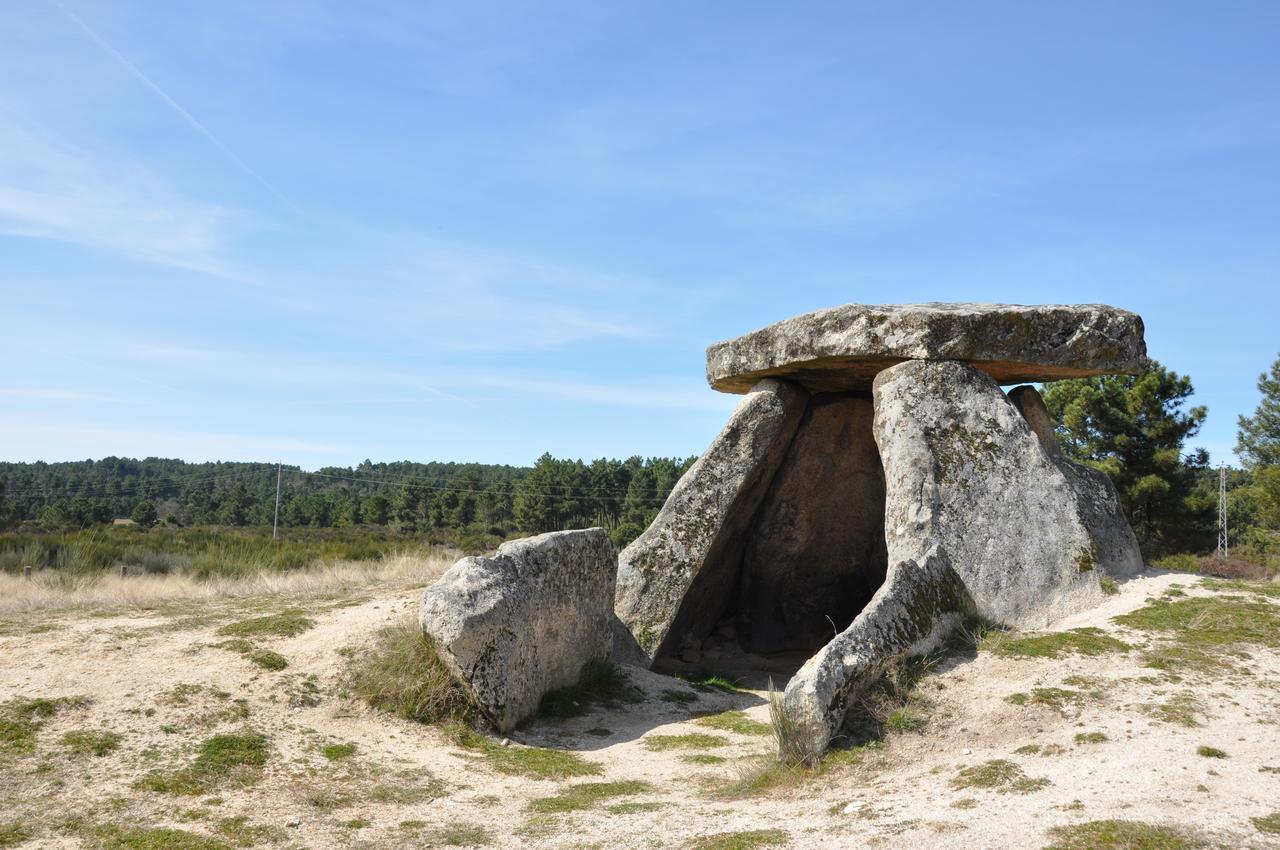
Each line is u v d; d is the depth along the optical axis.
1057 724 6.65
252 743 7.01
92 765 6.37
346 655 8.74
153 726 7.03
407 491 52.56
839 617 14.24
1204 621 8.36
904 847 4.95
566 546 9.67
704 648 13.61
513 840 5.70
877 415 10.27
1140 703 6.77
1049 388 27.41
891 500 9.73
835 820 5.57
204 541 20.78
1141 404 24.92
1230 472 49.19
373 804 6.36
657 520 11.90
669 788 6.83
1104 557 9.87
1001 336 9.94
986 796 5.60
